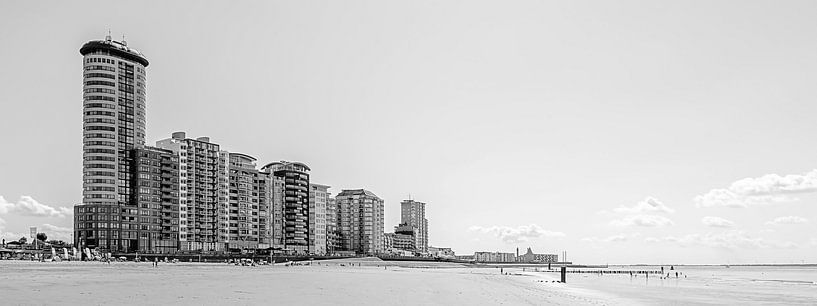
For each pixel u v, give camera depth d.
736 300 73.44
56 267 137.50
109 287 59.25
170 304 43.19
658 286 107.69
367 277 105.50
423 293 64.38
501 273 171.25
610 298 69.31
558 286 93.56
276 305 45.25
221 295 52.31
